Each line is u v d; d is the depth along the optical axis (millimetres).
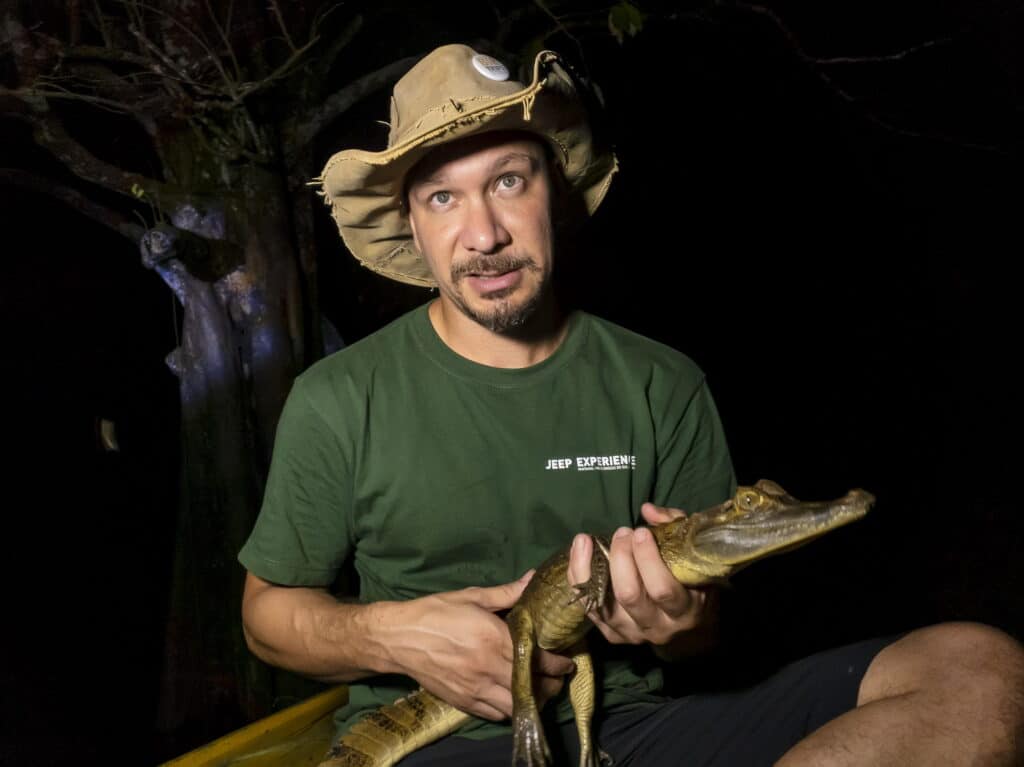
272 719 1052
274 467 864
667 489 902
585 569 706
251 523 1837
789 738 755
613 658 865
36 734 1847
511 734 834
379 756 813
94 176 1795
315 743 1022
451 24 2129
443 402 842
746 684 824
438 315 887
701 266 2961
